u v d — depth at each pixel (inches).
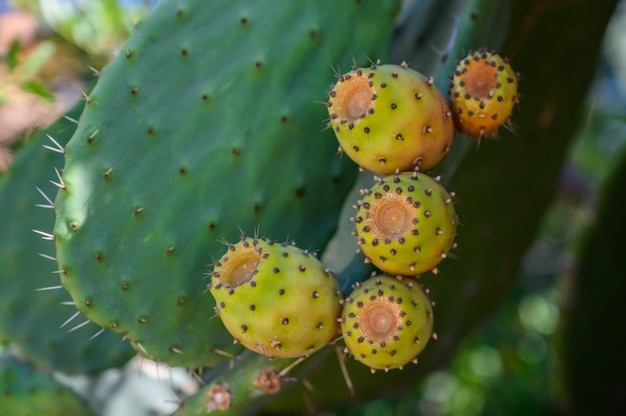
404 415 83.4
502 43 36.1
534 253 92.4
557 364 54.1
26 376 34.9
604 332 51.2
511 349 79.9
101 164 30.3
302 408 44.1
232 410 30.0
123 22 47.4
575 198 62.3
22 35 48.2
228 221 30.9
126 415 37.9
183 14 31.3
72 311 35.4
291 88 31.5
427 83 28.3
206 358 31.2
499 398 78.4
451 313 44.4
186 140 30.8
